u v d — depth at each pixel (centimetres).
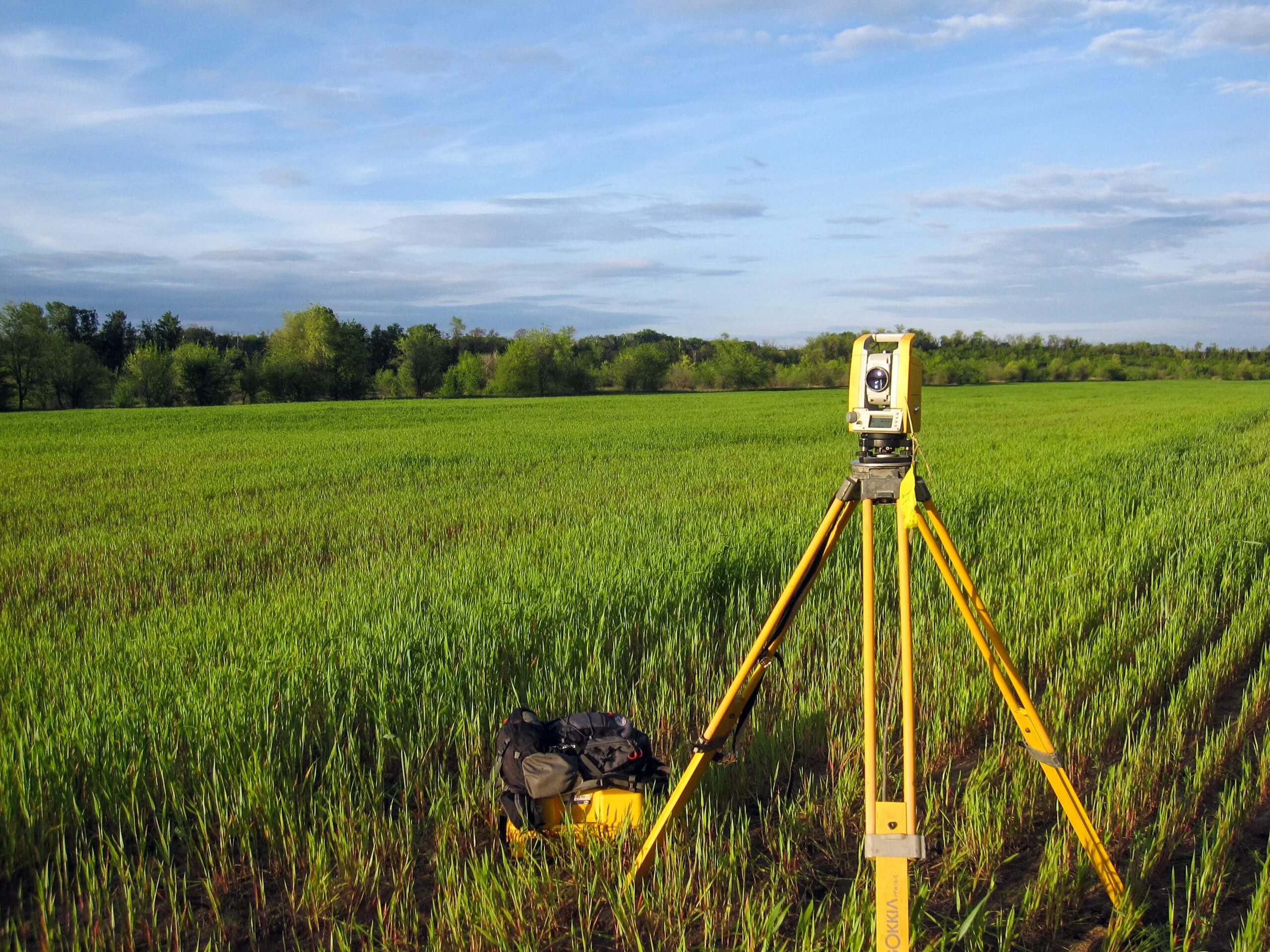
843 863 319
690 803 348
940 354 11362
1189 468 1437
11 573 845
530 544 871
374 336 11738
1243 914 285
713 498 1198
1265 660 503
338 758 391
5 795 329
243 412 4831
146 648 531
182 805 346
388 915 292
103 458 2072
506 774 328
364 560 866
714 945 266
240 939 285
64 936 279
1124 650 531
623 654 528
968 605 272
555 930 281
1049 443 2081
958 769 393
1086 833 276
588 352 11156
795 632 545
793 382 10044
